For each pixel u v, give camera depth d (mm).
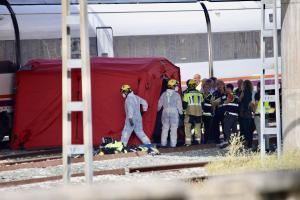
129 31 101125
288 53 69062
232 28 107812
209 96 84750
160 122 83188
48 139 82875
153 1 104438
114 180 57344
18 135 83125
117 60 84000
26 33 93875
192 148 80375
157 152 76562
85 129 47344
